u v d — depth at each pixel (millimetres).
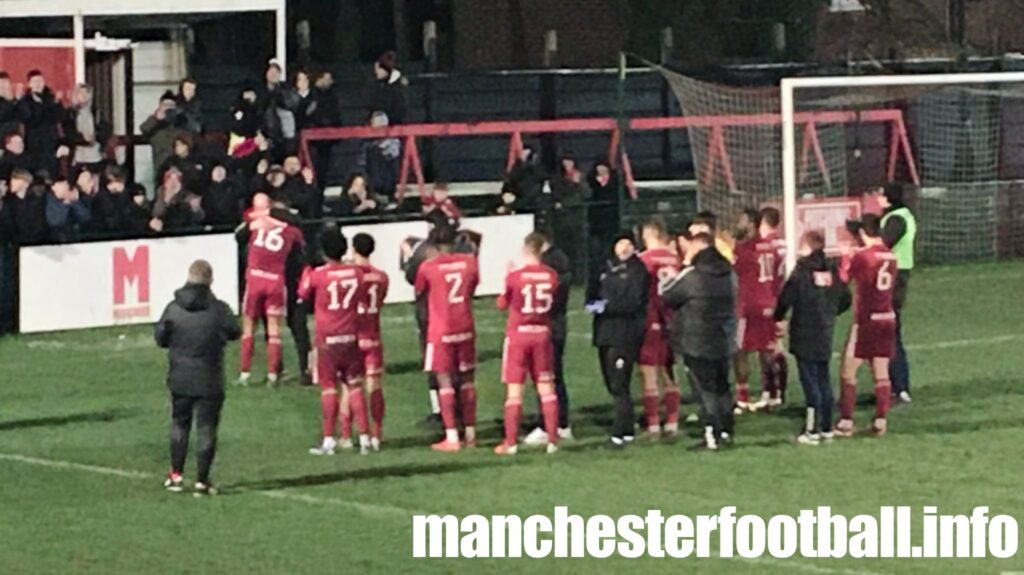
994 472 25516
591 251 47000
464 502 23969
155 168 44750
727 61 65312
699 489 24547
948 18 69312
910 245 30672
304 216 43438
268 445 28234
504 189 46312
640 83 60250
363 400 27516
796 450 27141
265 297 33562
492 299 45531
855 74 61688
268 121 45656
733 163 51469
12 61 46781
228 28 58438
